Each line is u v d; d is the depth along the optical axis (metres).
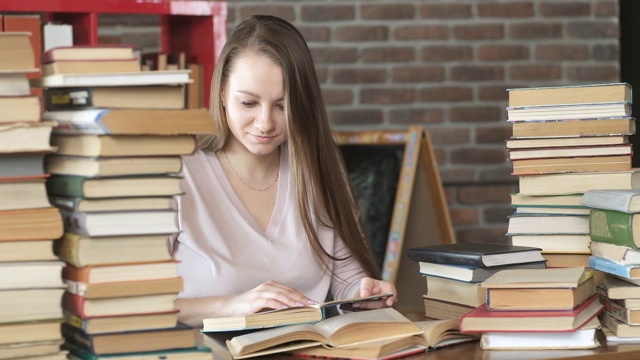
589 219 1.95
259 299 1.99
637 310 1.76
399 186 4.11
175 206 2.08
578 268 1.85
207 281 2.24
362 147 4.29
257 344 1.65
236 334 1.86
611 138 2.02
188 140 1.52
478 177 4.90
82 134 1.50
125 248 1.49
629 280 1.80
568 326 1.68
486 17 4.88
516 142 2.06
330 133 2.32
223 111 2.30
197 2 3.52
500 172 4.91
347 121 4.82
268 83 2.17
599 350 1.70
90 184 1.46
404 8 4.82
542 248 2.07
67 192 1.52
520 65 4.91
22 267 1.45
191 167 2.30
